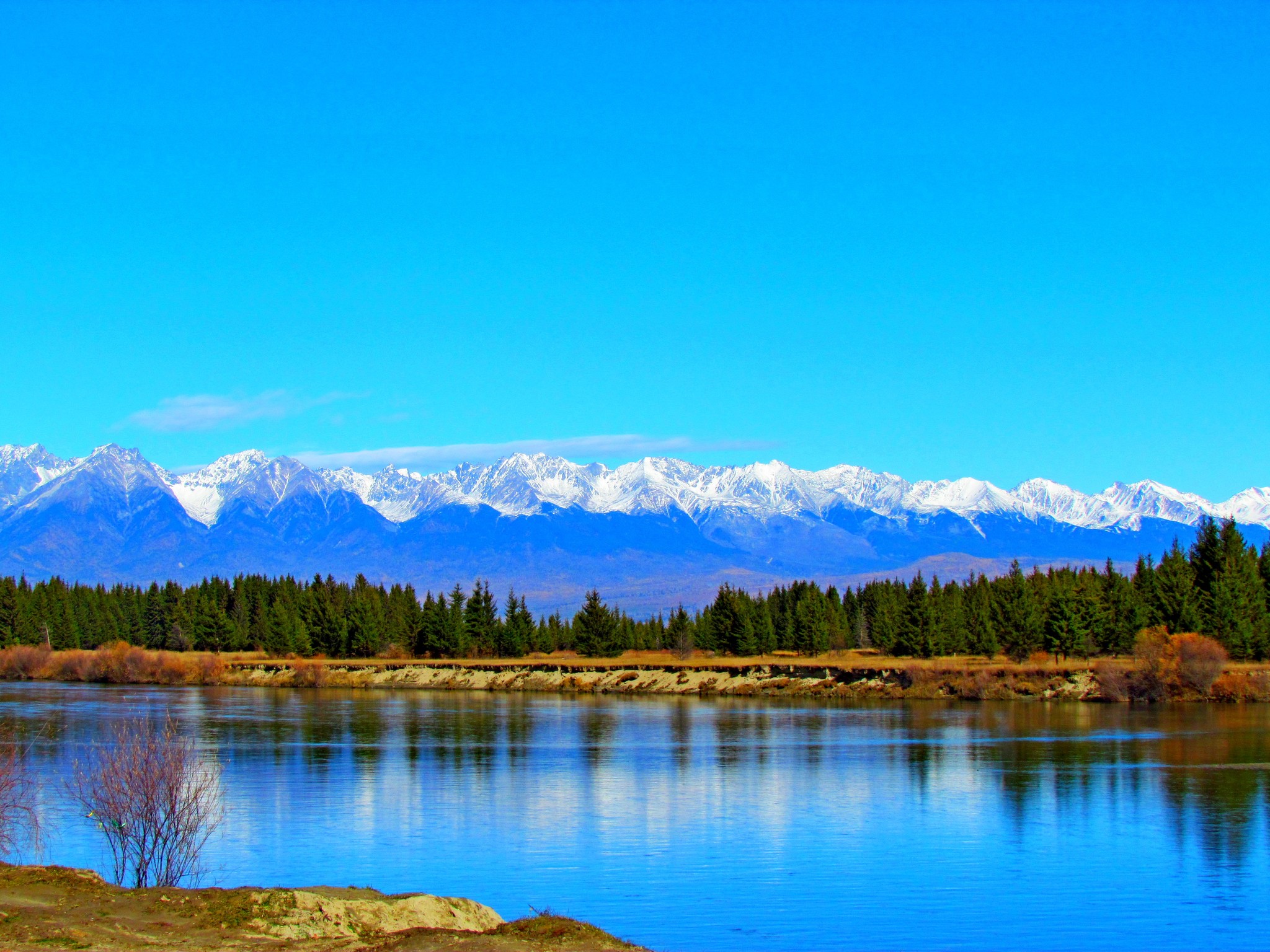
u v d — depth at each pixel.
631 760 122.06
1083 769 115.00
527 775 111.12
